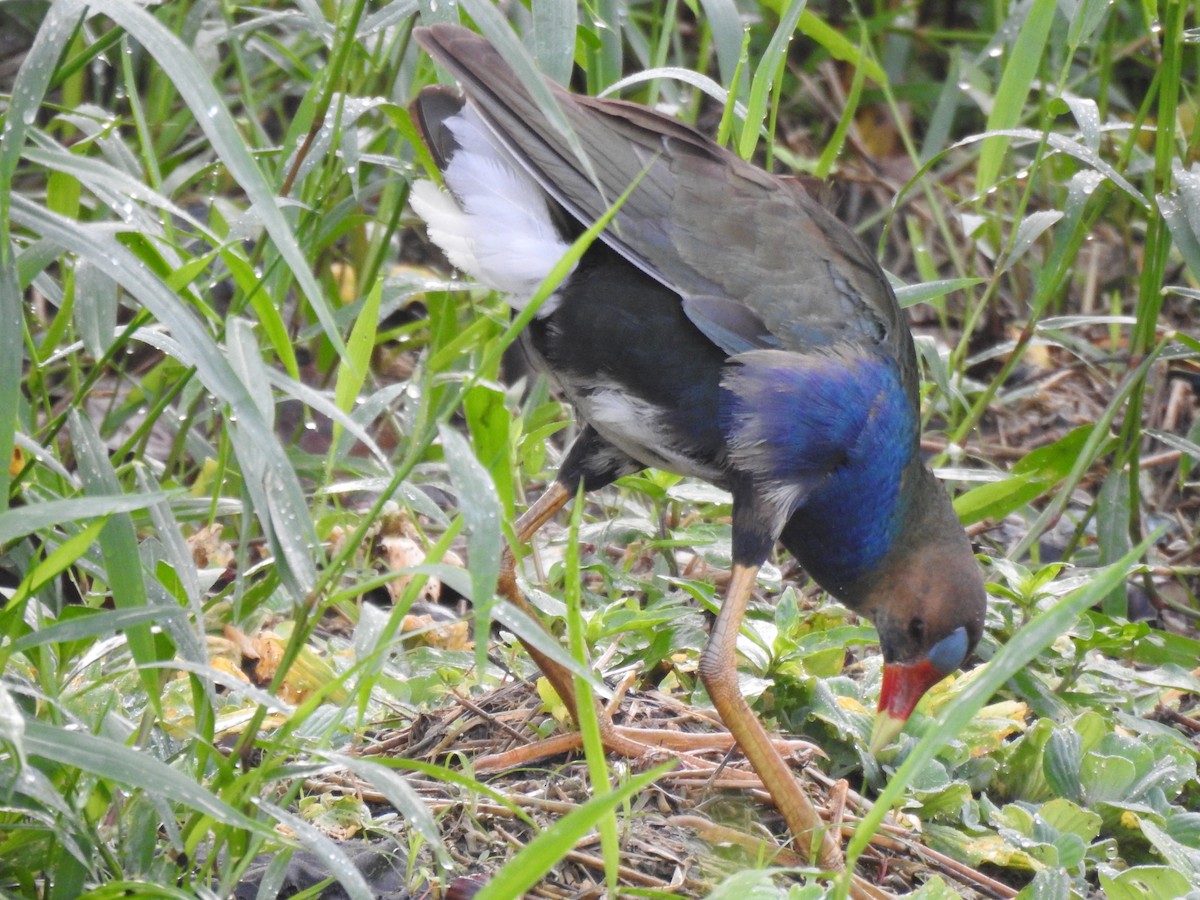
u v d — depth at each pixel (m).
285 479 5.20
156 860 5.43
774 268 7.71
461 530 5.20
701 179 7.80
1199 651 8.89
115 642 6.45
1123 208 13.12
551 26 7.77
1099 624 8.68
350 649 8.32
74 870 5.15
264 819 5.59
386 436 11.80
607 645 8.08
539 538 9.97
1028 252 13.62
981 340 13.14
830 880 6.19
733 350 7.55
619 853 6.28
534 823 5.62
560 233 7.59
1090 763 7.38
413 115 7.59
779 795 6.80
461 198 7.54
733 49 9.35
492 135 7.46
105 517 5.04
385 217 11.52
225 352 5.95
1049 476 9.93
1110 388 12.59
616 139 7.69
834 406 7.61
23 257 6.29
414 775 6.89
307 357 12.65
